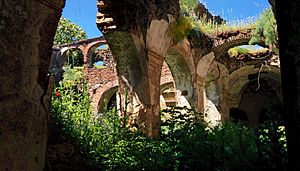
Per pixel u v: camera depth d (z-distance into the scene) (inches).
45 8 150.8
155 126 347.3
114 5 314.7
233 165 142.9
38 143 143.3
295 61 66.7
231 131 215.8
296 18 67.1
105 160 219.9
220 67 629.0
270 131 130.0
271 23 455.5
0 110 128.3
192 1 510.6
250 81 764.6
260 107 847.1
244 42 525.0
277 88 776.9
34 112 142.6
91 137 232.5
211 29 543.5
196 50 506.0
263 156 134.0
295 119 66.2
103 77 798.5
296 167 65.2
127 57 334.6
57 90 273.9
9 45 134.2
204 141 179.6
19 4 139.3
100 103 788.0
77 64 948.0
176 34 429.1
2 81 130.3
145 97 332.2
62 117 233.9
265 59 631.8
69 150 211.3
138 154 213.5
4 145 128.3
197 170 163.0
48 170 190.4
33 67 144.0
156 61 370.3
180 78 490.9
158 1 378.0
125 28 313.4
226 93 671.1
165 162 191.5
